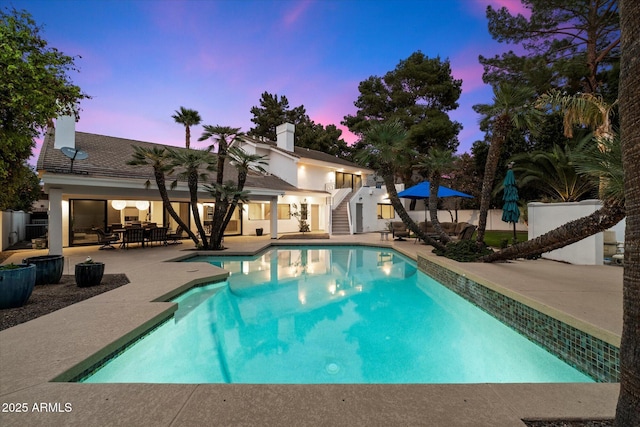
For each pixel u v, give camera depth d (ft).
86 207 50.55
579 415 7.68
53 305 17.76
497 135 28.14
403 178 96.58
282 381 13.05
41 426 7.21
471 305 21.94
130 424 7.25
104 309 16.57
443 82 91.86
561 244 20.15
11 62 16.39
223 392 8.57
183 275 25.67
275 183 71.92
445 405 8.04
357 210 74.43
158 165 41.34
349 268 36.47
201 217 65.41
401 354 15.49
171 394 8.49
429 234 54.49
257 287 28.07
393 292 26.55
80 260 34.32
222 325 19.19
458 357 15.17
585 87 53.98
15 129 18.90
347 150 133.80
